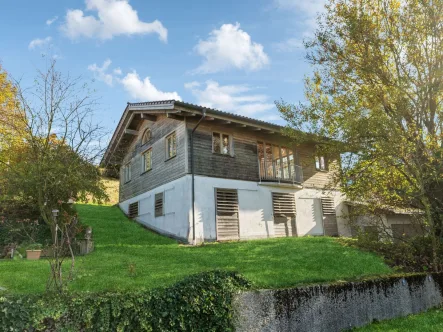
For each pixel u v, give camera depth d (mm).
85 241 10875
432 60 10219
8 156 10688
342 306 6168
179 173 14164
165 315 4605
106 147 9719
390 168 9609
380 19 10695
